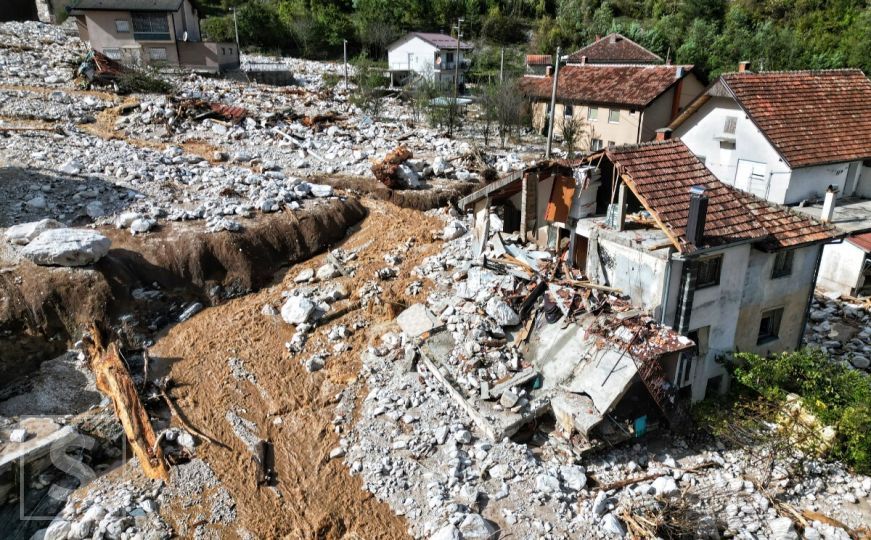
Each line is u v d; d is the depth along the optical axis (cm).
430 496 1414
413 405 1672
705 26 6994
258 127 3466
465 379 1694
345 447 1574
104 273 1992
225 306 2134
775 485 1570
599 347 1639
